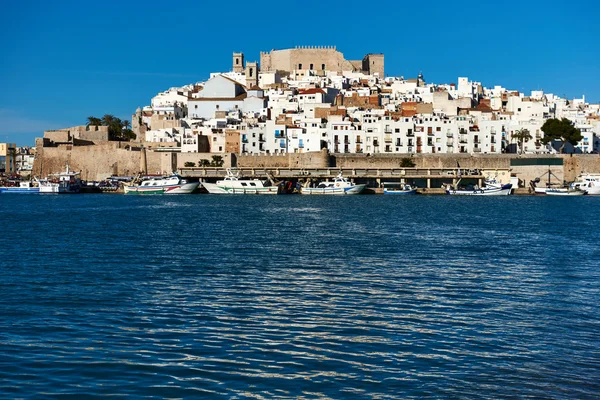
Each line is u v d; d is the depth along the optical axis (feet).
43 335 134.82
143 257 240.12
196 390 107.55
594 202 630.33
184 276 200.44
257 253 251.80
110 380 111.24
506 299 170.19
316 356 123.44
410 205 572.51
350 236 312.71
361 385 110.11
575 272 211.41
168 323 144.56
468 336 136.36
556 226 371.97
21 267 216.33
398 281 194.08
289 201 638.12
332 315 152.56
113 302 163.63
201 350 126.21
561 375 114.83
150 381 110.93
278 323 145.38
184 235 316.60
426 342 132.16
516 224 384.06
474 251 260.21
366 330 140.36
